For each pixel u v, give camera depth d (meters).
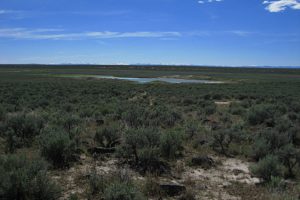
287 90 53.34
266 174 8.84
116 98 36.41
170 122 17.61
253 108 21.28
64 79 87.19
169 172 9.23
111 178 7.98
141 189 7.55
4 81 70.19
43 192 6.68
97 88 52.75
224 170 9.84
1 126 13.04
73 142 10.37
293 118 20.91
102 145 12.11
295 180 8.92
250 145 12.69
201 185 8.33
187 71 168.88
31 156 9.88
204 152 11.81
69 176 8.60
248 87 60.44
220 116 22.53
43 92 42.09
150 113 18.98
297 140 14.08
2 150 10.80
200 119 20.34
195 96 40.50
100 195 7.21
